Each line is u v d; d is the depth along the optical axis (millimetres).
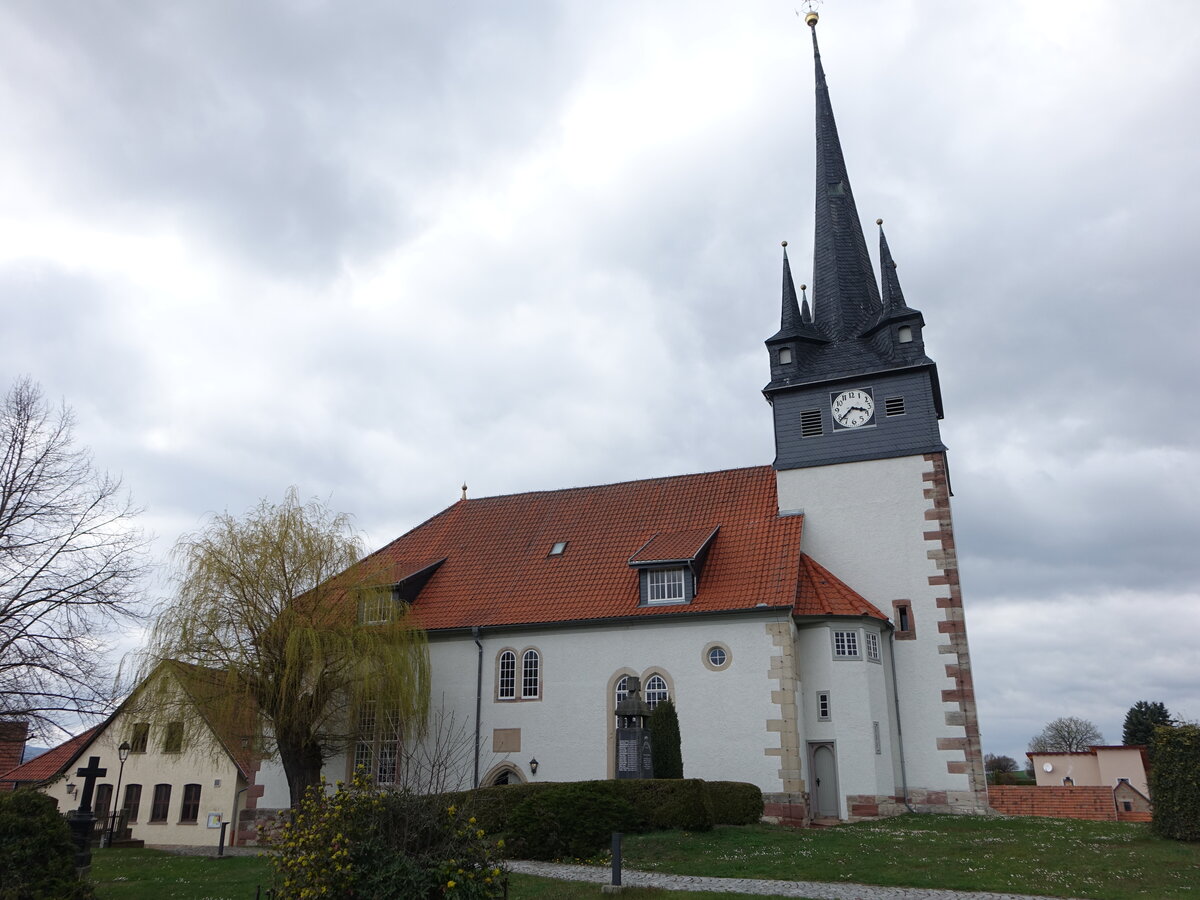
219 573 27672
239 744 29422
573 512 36875
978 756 29062
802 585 30469
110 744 38125
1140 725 73000
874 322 34812
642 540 33875
